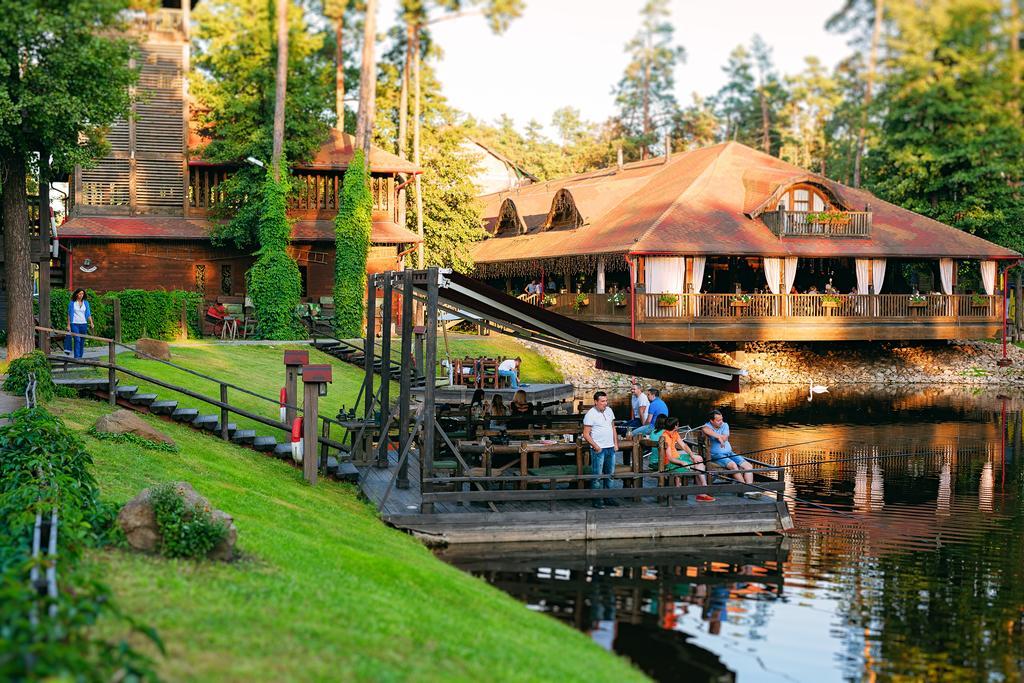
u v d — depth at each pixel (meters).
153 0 39.03
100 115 21.56
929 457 25.89
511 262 54.88
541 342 21.03
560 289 54.50
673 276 42.06
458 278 16.77
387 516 15.76
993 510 19.50
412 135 53.84
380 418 21.59
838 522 18.39
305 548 11.16
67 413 17.61
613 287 45.81
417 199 46.78
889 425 31.69
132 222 40.97
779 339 41.97
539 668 8.34
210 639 7.22
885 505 19.98
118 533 9.73
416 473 19.62
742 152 53.72
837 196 45.88
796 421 32.53
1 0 19.39
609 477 16.69
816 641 11.79
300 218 43.59
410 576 11.00
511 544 16.05
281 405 20.36
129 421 16.08
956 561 15.63
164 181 41.75
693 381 20.97
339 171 43.69
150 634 6.33
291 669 6.82
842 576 14.70
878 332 43.38
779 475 17.61
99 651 6.07
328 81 47.62
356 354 35.53
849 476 23.23
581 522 16.44
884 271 45.34
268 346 35.38
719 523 17.12
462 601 10.63
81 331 24.16
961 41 23.25
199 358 29.72
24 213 21.81
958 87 24.34
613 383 42.94
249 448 19.02
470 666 7.86
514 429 20.14
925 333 44.25
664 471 17.17
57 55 20.19
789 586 14.13
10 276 21.70
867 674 10.73
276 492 15.22
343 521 14.43
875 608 13.16
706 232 43.91
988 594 13.87
